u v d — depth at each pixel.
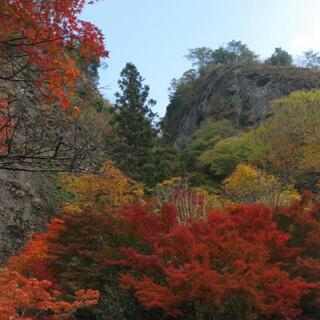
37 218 14.97
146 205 9.70
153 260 6.20
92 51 4.20
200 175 27.53
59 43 4.07
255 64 52.03
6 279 4.21
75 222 7.25
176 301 5.65
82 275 6.48
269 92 44.19
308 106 26.09
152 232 6.93
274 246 6.73
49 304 4.29
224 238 6.23
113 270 6.54
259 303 5.53
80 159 4.48
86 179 14.37
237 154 27.75
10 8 3.82
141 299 5.68
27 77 4.73
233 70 50.69
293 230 7.38
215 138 34.75
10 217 14.36
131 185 17.62
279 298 5.73
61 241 7.32
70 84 4.36
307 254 7.03
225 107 46.47
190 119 53.25
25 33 3.99
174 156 23.38
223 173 27.72
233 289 5.50
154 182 20.03
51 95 4.57
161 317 6.10
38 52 4.14
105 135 16.08
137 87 23.19
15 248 13.73
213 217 7.00
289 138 25.53
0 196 14.66
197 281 5.42
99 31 4.13
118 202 14.40
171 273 5.52
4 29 3.94
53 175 16.77
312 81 43.22
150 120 23.52
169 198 9.93
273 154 25.38
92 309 6.14
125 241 7.07
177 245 6.23
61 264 6.86
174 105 62.75
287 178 23.70
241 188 15.84
